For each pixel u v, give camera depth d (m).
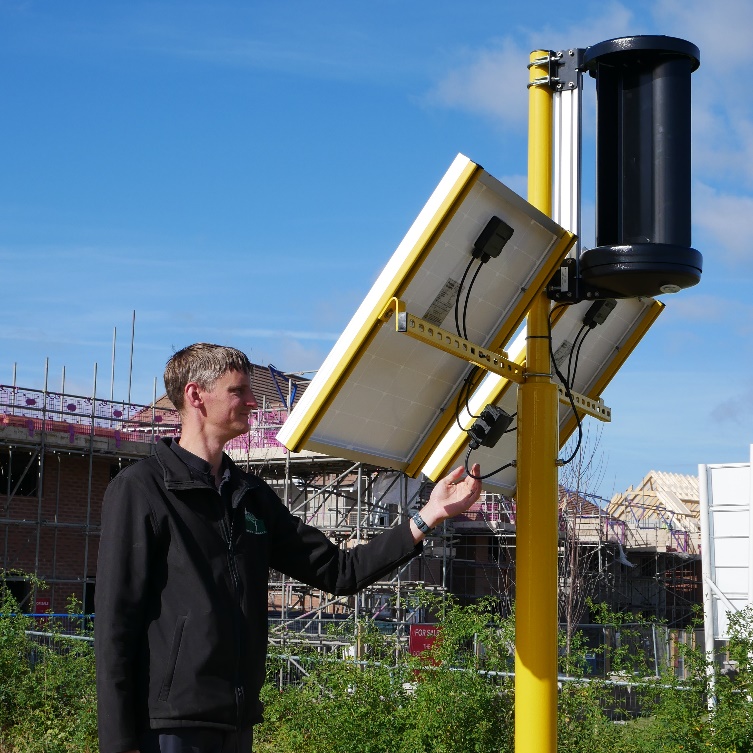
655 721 6.94
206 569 2.89
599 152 3.97
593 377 5.25
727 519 11.30
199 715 2.79
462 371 4.28
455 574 33.16
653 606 37.62
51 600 25.33
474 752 6.22
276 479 28.16
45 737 7.75
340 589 3.29
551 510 4.02
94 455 25.97
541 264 4.04
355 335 3.69
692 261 3.82
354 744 6.55
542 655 3.91
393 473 25.98
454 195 3.52
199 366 3.04
